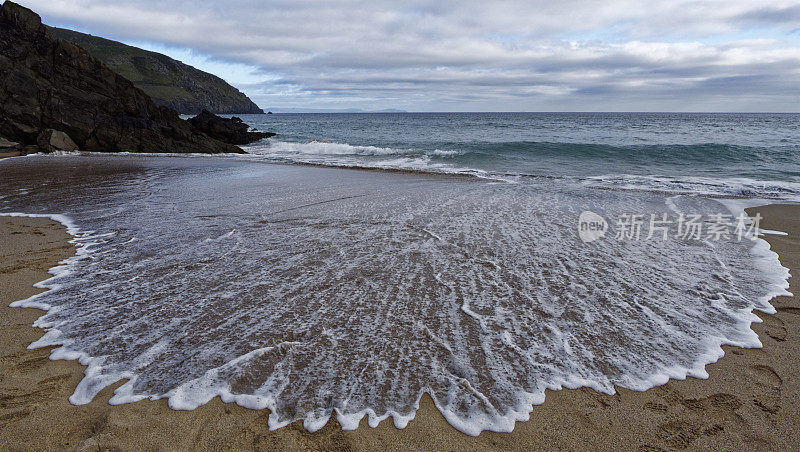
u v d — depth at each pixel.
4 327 3.45
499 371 2.90
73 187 10.50
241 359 3.00
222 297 4.00
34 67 21.83
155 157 20.84
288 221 6.98
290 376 2.82
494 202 8.80
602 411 2.53
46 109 21.61
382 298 3.99
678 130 41.62
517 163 17.89
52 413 2.47
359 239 5.94
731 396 2.66
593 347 3.21
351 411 2.51
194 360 2.99
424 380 2.80
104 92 23.77
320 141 32.16
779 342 3.30
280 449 2.23
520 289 4.24
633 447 2.26
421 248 5.54
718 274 4.75
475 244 5.74
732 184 11.90
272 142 31.69
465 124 62.28
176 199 8.88
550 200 9.12
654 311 3.81
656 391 2.71
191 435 2.32
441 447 2.26
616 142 26.77
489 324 3.52
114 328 3.43
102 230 6.38
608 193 10.20
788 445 2.25
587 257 5.27
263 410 2.51
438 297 4.03
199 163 17.56
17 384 2.73
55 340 3.26
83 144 22.50
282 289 4.20
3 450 2.19
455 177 13.23
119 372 2.86
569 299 4.02
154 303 3.87
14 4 21.66
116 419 2.42
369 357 3.03
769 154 18.48
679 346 3.24
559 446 2.27
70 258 5.11
